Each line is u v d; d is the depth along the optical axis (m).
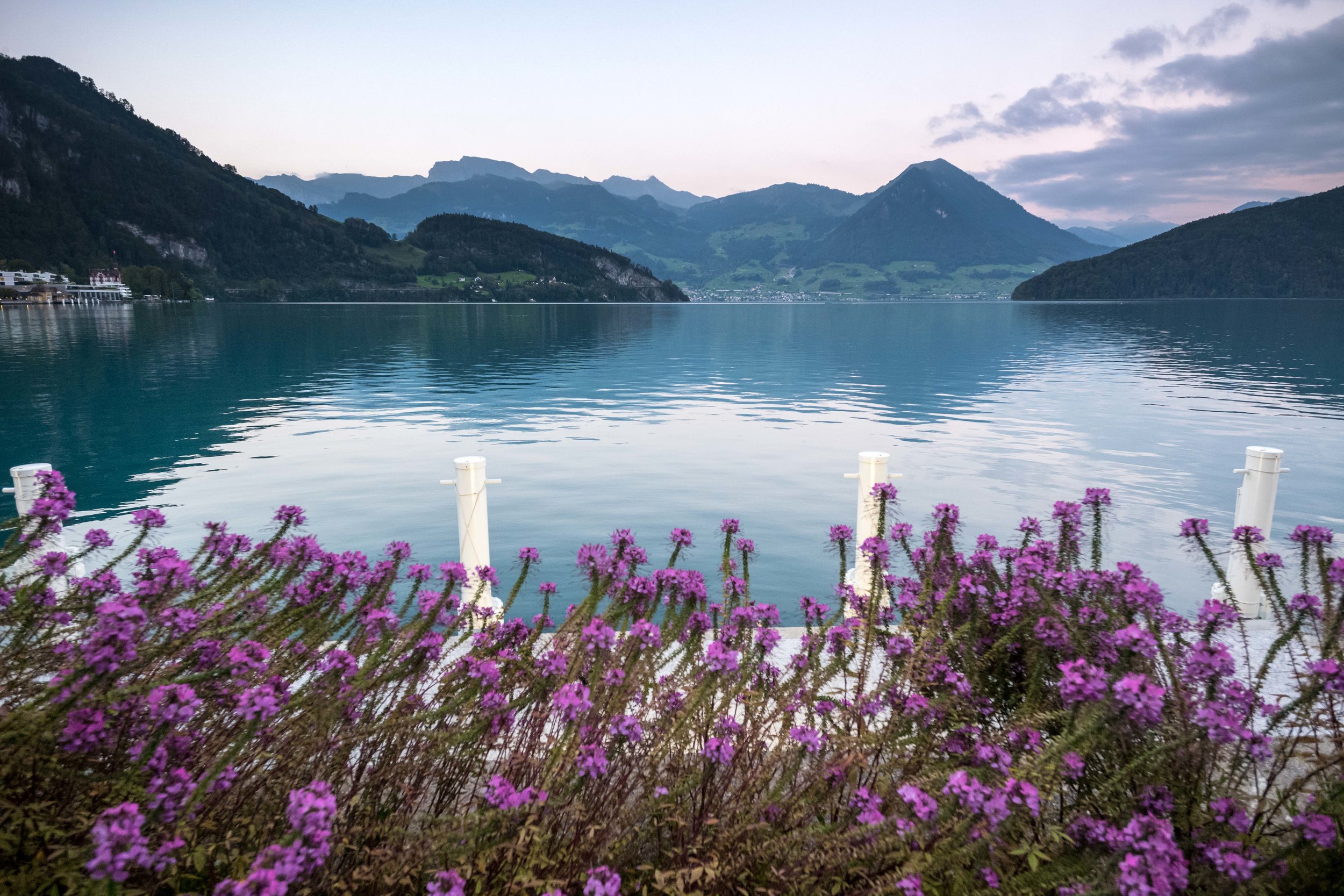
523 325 72.75
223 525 2.29
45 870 1.34
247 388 22.78
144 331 55.31
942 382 25.16
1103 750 1.89
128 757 1.55
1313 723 2.09
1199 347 41.00
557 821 1.60
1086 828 1.65
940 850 1.50
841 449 13.67
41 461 12.30
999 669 2.42
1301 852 1.70
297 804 1.15
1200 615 2.10
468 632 2.11
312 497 9.88
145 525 2.11
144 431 15.08
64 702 1.32
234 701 1.66
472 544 4.24
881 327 67.00
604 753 1.56
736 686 1.90
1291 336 49.94
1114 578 2.39
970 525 8.80
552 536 8.56
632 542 2.22
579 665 1.81
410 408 18.78
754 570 7.57
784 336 53.41
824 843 1.60
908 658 2.16
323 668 1.71
